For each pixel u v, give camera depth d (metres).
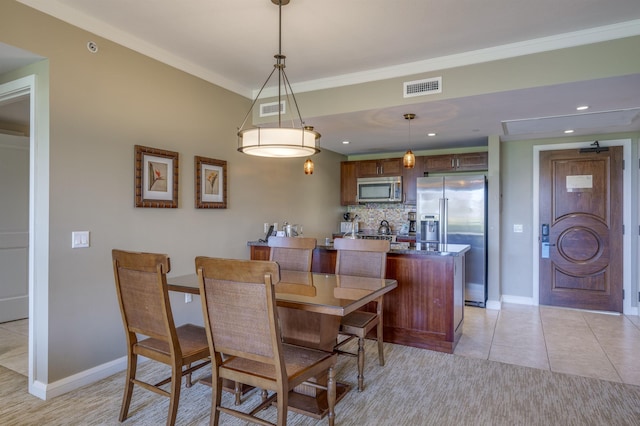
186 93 3.60
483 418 2.33
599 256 4.98
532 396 2.62
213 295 1.93
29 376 2.66
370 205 6.89
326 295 2.28
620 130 4.74
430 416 2.36
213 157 3.92
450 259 3.46
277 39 3.10
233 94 4.18
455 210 5.28
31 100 2.65
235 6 2.61
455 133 4.98
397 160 6.27
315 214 5.96
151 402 2.54
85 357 2.79
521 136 5.15
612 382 2.83
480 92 3.30
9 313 4.34
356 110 3.84
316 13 2.69
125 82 3.06
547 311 4.95
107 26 2.90
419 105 3.63
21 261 4.45
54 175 2.60
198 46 3.26
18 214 4.43
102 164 2.89
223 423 2.28
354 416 2.35
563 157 5.18
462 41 3.11
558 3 2.54
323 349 2.58
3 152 4.31
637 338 3.85
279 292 2.37
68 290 2.68
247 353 1.88
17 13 2.41
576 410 2.43
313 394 2.53
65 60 2.66
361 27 2.88
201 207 3.74
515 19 2.75
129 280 2.21
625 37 2.83
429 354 3.41
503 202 5.52
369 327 2.83
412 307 3.61
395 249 3.77
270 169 4.84
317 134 2.59
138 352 2.27
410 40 3.09
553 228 5.22
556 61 3.04
